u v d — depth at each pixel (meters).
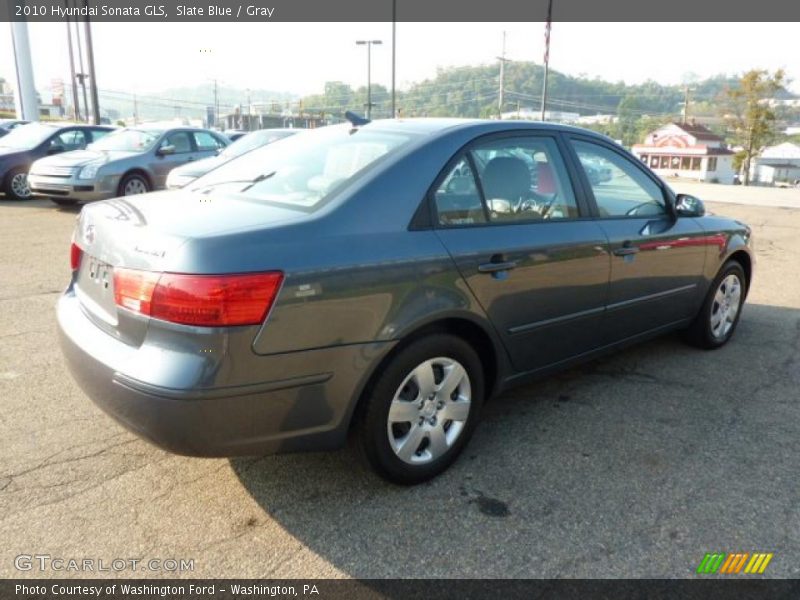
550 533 2.60
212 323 2.24
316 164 3.13
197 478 2.94
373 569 2.39
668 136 66.94
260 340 2.31
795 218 14.30
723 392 4.02
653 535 2.60
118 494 2.80
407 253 2.68
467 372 3.02
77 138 13.62
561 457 3.20
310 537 2.56
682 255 4.19
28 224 9.83
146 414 2.30
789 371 4.39
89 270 2.85
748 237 4.92
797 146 74.69
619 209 3.82
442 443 2.98
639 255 3.82
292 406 2.45
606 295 3.66
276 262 2.35
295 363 2.41
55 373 4.05
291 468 3.04
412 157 2.90
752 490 2.93
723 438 3.42
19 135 13.58
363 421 2.69
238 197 2.99
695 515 2.73
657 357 4.63
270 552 2.47
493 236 3.03
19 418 3.44
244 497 2.81
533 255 3.16
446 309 2.80
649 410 3.74
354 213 2.64
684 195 4.24
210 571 2.36
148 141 12.02
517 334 3.21
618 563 2.44
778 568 2.42
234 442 2.38
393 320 2.63
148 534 2.55
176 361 2.27
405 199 2.79
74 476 2.92
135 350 2.39
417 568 2.40
